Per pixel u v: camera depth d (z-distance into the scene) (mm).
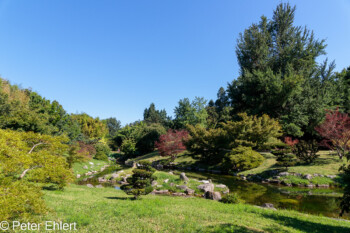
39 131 23125
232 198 13680
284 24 44750
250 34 46062
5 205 5145
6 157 6613
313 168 22656
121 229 6230
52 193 11617
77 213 7602
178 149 38031
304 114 35625
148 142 50969
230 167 27969
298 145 26375
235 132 32000
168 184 18422
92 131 60594
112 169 31391
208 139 34656
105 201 10250
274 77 36406
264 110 38656
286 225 8125
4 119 20250
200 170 32344
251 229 6973
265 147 31922
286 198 15969
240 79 43188
